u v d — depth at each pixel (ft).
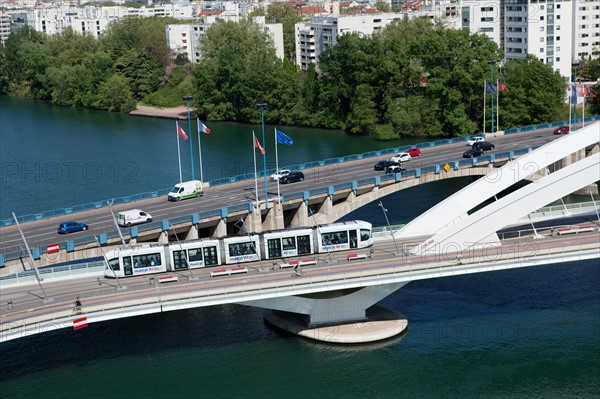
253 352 472.85
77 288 465.88
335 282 450.71
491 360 461.37
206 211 601.21
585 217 547.90
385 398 429.38
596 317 506.89
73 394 432.66
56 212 645.10
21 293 461.78
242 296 442.50
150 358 468.75
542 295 540.11
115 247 531.91
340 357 466.29
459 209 534.78
